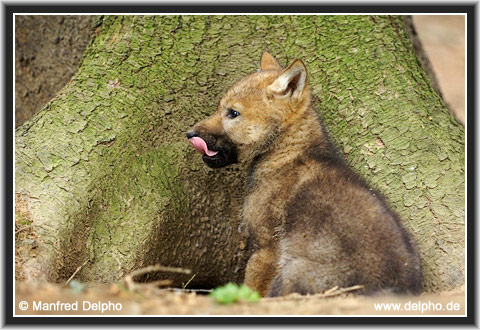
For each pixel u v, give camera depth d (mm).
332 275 8438
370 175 10711
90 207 10109
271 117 10016
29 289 8102
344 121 11305
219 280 12117
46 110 10875
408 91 11273
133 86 11320
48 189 9891
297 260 8734
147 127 11148
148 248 10508
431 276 9695
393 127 10961
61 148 10344
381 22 12078
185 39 12016
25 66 14781
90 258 10000
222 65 12016
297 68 9805
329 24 12125
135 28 11953
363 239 8430
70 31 14164
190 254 11531
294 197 9508
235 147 10195
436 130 10906
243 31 12203
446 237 9852
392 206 10312
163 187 10969
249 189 10320
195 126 10102
